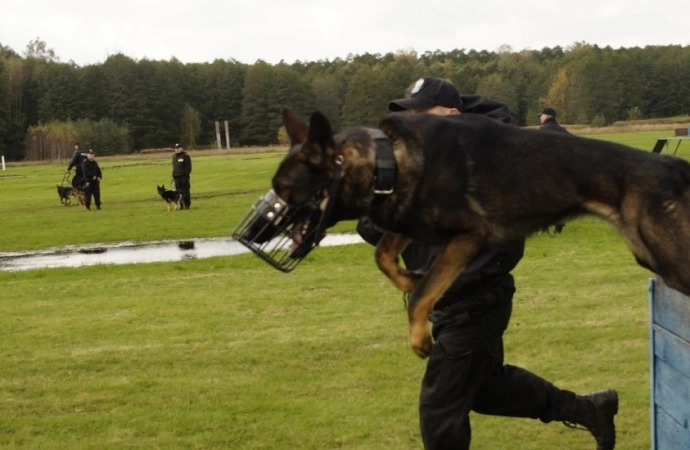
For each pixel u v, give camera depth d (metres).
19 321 8.23
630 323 7.23
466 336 3.83
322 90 103.50
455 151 3.62
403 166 3.59
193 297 9.22
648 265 3.64
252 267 11.36
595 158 3.66
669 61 94.88
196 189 31.03
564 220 3.78
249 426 5.09
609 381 5.74
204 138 106.75
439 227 3.63
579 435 4.91
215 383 5.95
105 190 34.81
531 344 6.67
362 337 7.08
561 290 8.77
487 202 3.63
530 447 4.73
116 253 14.33
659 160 3.61
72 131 89.75
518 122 4.56
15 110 95.06
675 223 3.46
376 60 122.19
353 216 3.70
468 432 3.95
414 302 3.69
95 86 100.88
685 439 3.74
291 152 3.62
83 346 7.13
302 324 7.66
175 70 106.00
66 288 10.33
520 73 100.56
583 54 107.25
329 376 6.05
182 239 15.93
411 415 5.21
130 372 6.30
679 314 3.76
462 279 3.78
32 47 119.88
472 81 97.31
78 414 5.39
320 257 11.92
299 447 4.77
